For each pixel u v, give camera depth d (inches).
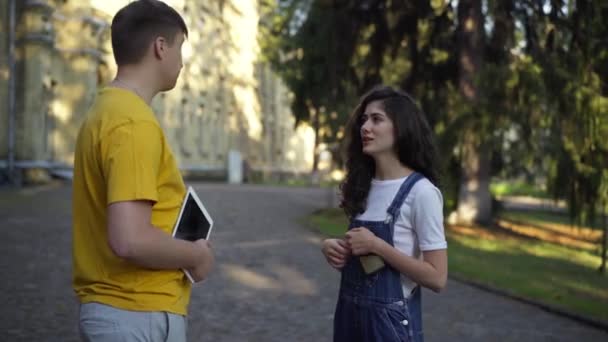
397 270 99.6
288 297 315.0
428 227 98.0
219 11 1934.1
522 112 607.2
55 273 343.6
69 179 1108.5
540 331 266.1
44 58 1069.1
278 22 1003.9
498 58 708.0
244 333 245.9
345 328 102.9
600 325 273.7
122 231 79.4
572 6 579.2
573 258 554.6
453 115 654.5
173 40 90.3
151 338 85.4
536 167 650.2
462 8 698.8
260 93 2282.2
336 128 1013.8
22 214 613.0
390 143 103.6
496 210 789.2
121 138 82.0
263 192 1219.9
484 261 475.8
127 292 84.9
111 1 1305.4
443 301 323.0
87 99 1181.7
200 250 87.4
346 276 104.0
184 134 1708.9
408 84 753.0
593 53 573.0
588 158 553.9
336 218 724.0
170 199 88.5
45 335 225.6
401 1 693.9
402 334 98.5
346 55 735.7
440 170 106.8
